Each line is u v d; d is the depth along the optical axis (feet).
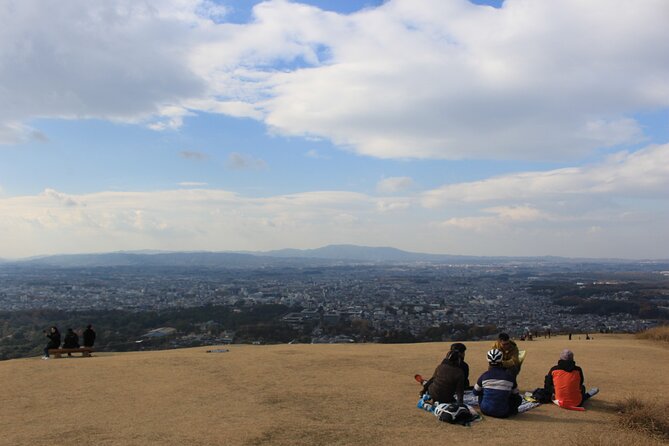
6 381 39.63
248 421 28.04
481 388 30.60
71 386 37.70
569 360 33.06
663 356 54.65
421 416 29.48
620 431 27.20
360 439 25.20
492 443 24.76
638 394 35.78
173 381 39.17
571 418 29.71
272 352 56.29
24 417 29.19
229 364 46.73
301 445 24.18
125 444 24.11
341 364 46.96
